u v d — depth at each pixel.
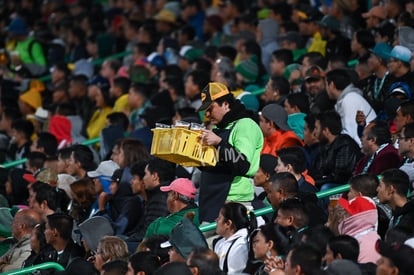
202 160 29.38
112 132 43.16
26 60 59.88
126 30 59.66
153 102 44.75
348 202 29.16
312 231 28.05
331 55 44.62
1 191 41.66
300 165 33.34
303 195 31.45
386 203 30.75
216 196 30.62
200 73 44.72
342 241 27.06
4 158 47.34
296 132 39.00
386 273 25.47
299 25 49.72
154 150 29.31
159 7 62.28
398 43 41.03
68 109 48.81
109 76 52.56
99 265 30.31
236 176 30.78
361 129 37.84
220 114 30.38
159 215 34.41
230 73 44.88
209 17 57.16
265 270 28.28
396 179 30.44
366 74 40.44
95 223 32.78
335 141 36.19
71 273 30.50
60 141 47.66
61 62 57.28
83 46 60.62
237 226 29.77
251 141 30.08
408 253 25.28
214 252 28.78
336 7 48.44
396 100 37.59
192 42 54.38
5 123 50.56
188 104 44.78
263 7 56.44
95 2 69.31
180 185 33.06
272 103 40.00
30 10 68.00
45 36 61.97
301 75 43.31
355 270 25.69
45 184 37.22
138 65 50.47
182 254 28.55
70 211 37.75
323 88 40.75
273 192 31.28
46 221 33.72
